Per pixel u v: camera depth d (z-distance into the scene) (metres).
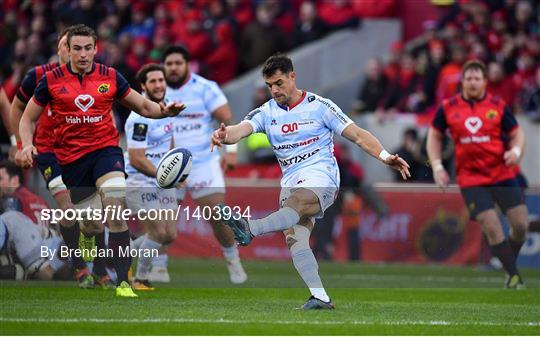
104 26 76.62
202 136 43.44
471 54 69.38
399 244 52.19
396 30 81.44
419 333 28.05
